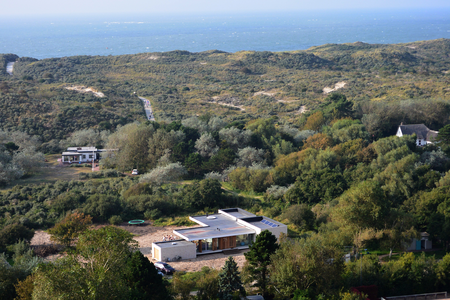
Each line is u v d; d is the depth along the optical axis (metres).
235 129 106.00
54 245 54.25
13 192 74.94
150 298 34.91
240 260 51.97
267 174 84.12
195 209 72.56
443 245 57.50
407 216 55.28
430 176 74.38
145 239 59.34
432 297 43.12
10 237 53.88
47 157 106.75
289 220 65.75
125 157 97.00
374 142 95.81
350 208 53.31
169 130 107.62
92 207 65.62
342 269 41.44
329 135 107.06
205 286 38.31
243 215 63.47
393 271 44.59
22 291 35.12
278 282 38.41
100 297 28.83
